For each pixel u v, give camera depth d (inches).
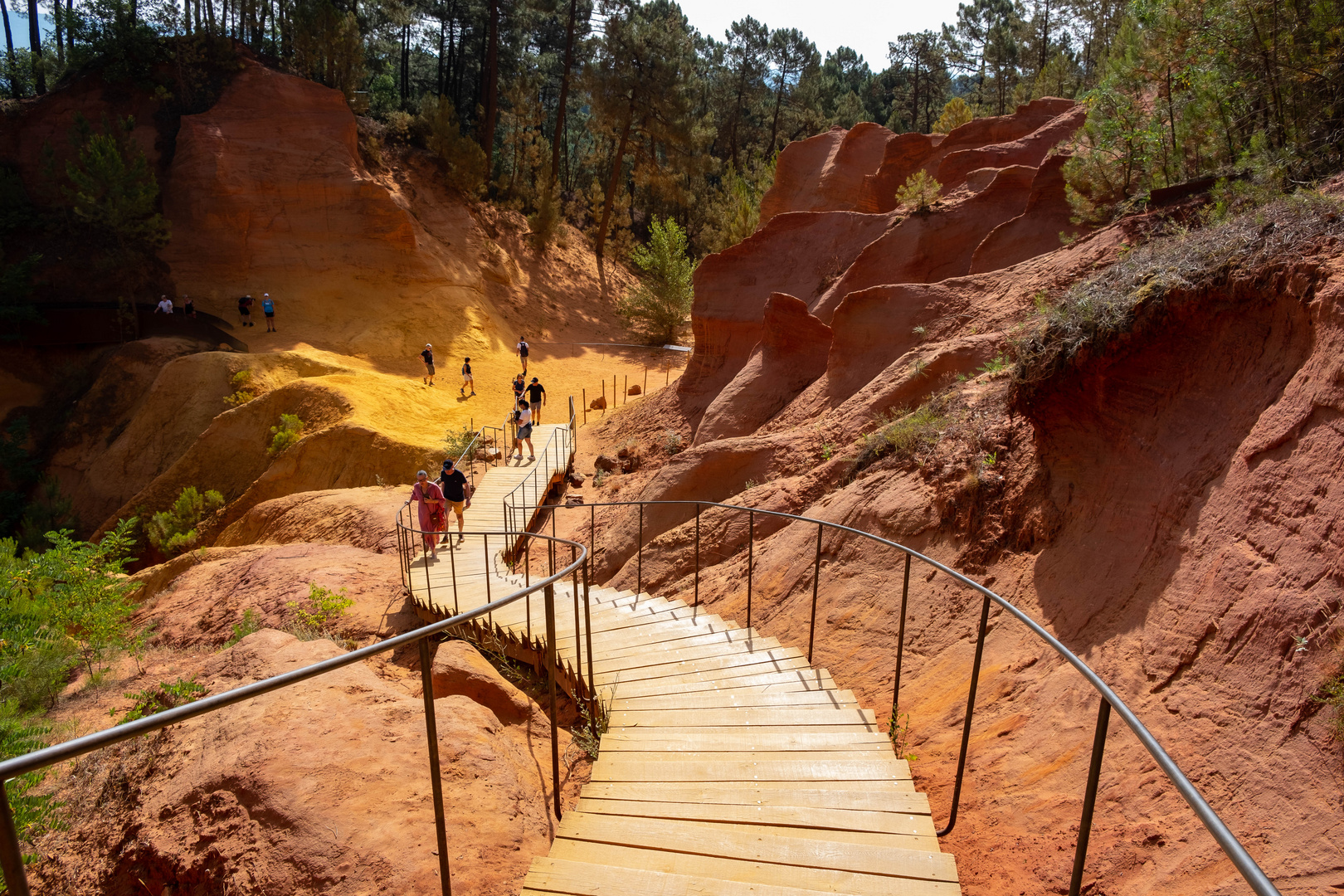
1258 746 154.6
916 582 303.7
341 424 990.4
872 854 148.1
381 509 697.6
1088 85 1501.0
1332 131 362.9
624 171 2465.6
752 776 186.9
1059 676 212.4
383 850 156.4
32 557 446.9
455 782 182.5
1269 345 222.2
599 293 1872.5
